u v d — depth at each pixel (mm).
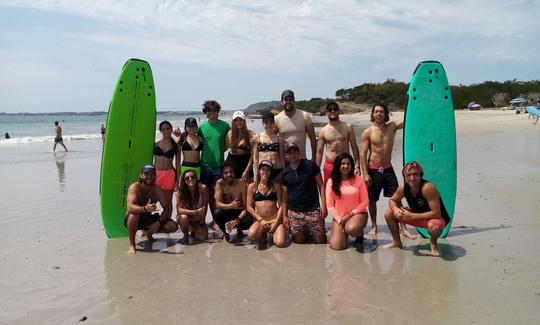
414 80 5918
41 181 10328
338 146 5656
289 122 5770
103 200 5902
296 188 5352
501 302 3584
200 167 6156
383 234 5816
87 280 4289
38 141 25797
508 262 4461
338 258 4844
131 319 3465
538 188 7609
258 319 3418
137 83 6242
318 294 3863
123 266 4691
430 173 5809
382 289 3928
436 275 4219
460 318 3342
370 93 81938
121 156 6074
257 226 5340
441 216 4906
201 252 5180
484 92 56625
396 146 16828
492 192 7508
